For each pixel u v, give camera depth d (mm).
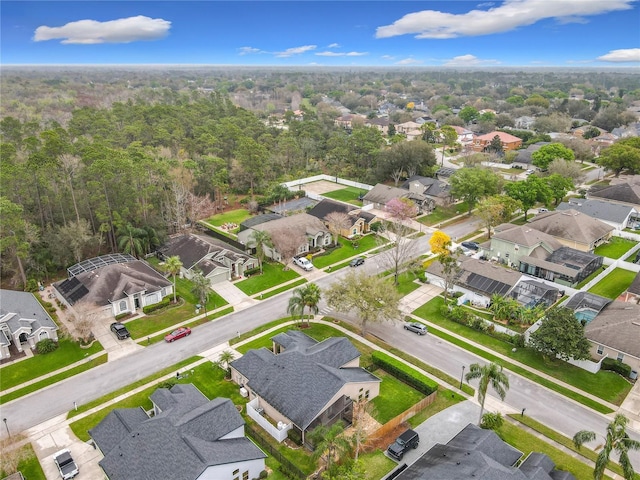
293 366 44188
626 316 52562
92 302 58781
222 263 72000
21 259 67250
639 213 92062
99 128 121750
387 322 59656
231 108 178000
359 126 195125
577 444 34625
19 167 67688
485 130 194750
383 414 43312
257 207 104062
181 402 40531
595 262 72000
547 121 186250
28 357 52125
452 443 36531
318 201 104500
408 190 110500
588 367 49625
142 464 33562
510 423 42312
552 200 106625
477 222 96062
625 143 126875
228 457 34188
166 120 134625
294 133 153875
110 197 75688
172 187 90125
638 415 43250
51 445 39719
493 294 60906
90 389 46812
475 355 52656
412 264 70000
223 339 55688
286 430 40094
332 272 73812
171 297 65688
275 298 65938
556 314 50312
